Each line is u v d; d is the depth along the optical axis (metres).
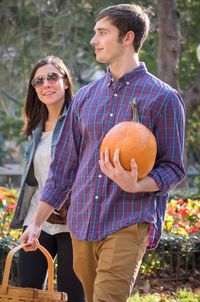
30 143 11.12
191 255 16.97
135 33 8.68
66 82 11.31
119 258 8.34
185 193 26.12
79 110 8.98
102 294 8.34
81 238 8.67
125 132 8.23
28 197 10.97
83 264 8.89
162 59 29.02
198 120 37.50
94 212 8.59
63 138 9.21
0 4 37.84
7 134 46.84
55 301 8.62
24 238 9.05
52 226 10.60
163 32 28.92
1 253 14.73
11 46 38.44
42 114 11.26
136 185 8.23
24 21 37.59
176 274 16.69
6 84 39.62
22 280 10.69
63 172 9.19
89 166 8.72
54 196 9.16
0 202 16.48
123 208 8.46
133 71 8.71
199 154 40.94
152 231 8.54
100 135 8.68
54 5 35.56
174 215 18.31
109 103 8.70
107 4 31.58
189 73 37.16
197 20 36.06
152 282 16.33
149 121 8.54
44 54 36.62
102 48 8.71
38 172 10.91
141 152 8.16
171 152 8.57
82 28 36.12
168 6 28.80
